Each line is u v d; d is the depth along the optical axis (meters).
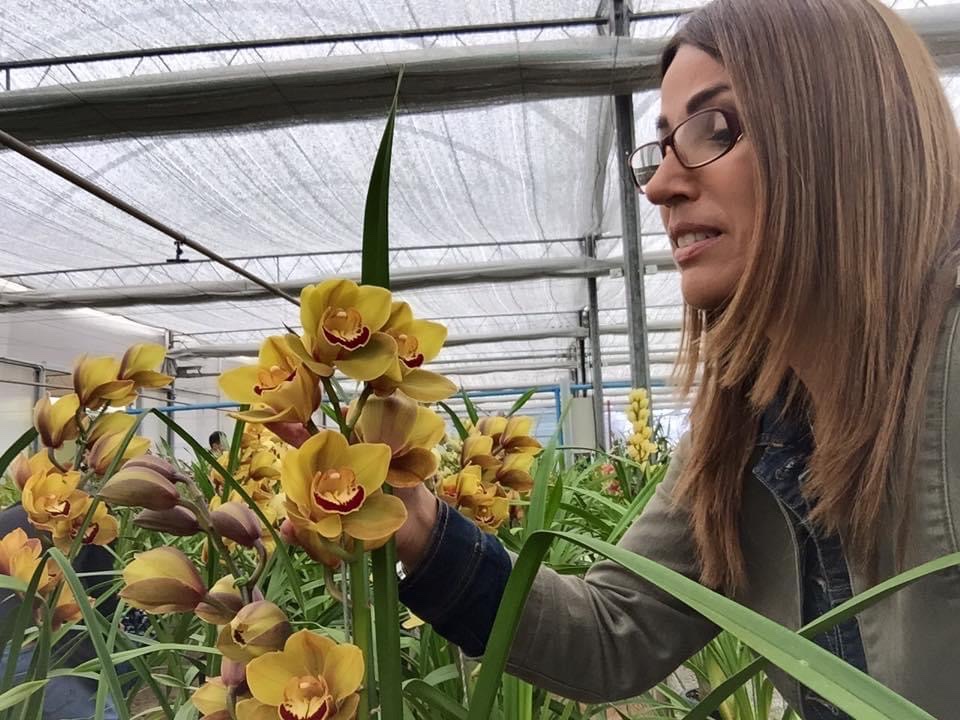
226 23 4.29
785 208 0.74
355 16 4.32
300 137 5.52
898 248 0.71
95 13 4.09
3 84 4.71
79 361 0.90
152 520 0.57
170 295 8.85
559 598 0.92
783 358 0.75
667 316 13.23
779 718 1.91
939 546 0.65
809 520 0.81
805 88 0.74
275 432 0.52
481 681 0.49
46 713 1.15
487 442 1.03
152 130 4.34
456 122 5.50
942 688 0.67
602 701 0.95
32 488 0.82
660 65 0.95
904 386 0.69
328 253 8.62
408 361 0.52
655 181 0.86
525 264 8.70
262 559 0.57
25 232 7.43
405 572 0.76
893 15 0.77
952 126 0.75
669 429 4.32
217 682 0.54
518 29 4.53
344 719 0.45
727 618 0.33
